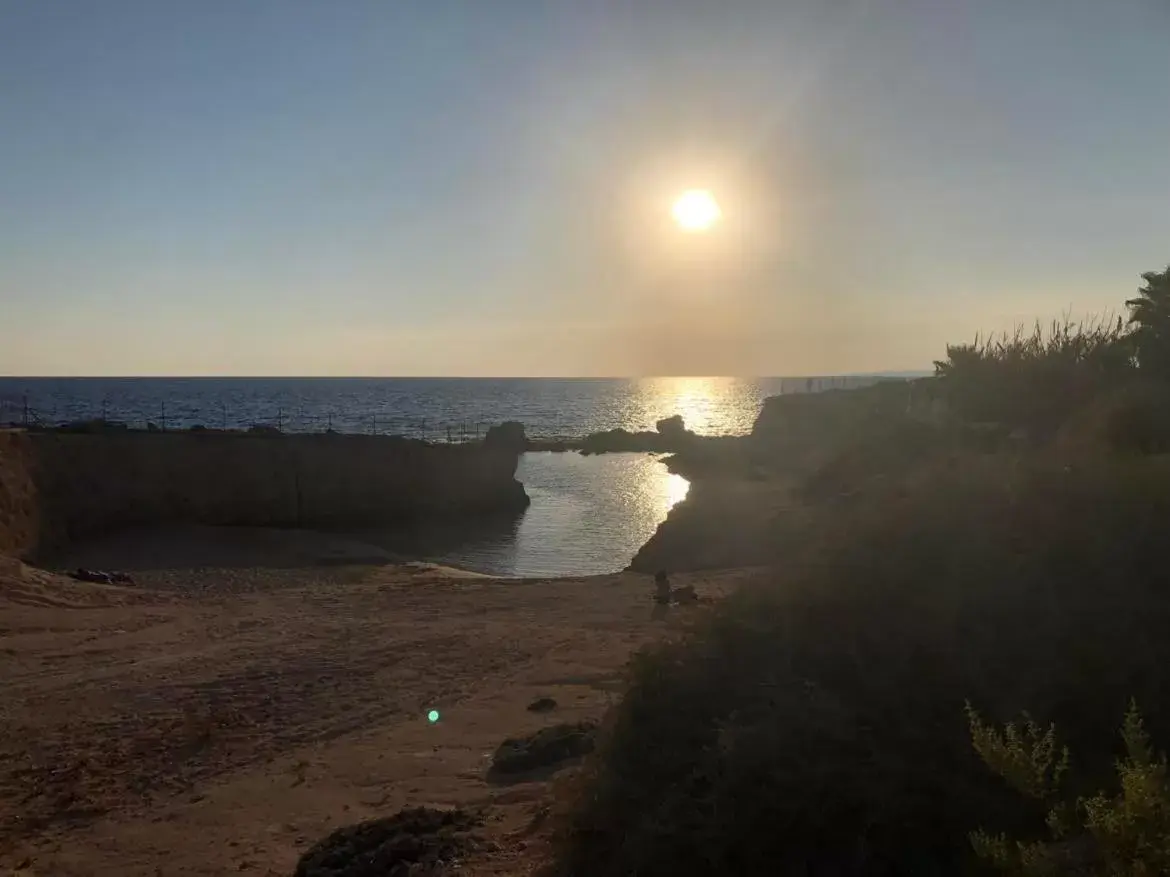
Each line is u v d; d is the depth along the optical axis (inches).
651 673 243.8
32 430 1829.5
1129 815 128.7
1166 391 386.6
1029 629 215.6
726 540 1138.7
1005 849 148.0
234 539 1517.0
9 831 362.0
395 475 1946.4
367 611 903.1
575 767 330.0
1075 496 258.8
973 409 503.8
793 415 2751.0
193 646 724.7
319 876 255.4
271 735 486.6
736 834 179.5
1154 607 210.8
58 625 808.9
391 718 510.6
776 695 218.1
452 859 255.1
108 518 1560.0
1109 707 190.5
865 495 333.7
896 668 215.0
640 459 3289.9
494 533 1763.0
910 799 175.8
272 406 5856.3
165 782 418.3
